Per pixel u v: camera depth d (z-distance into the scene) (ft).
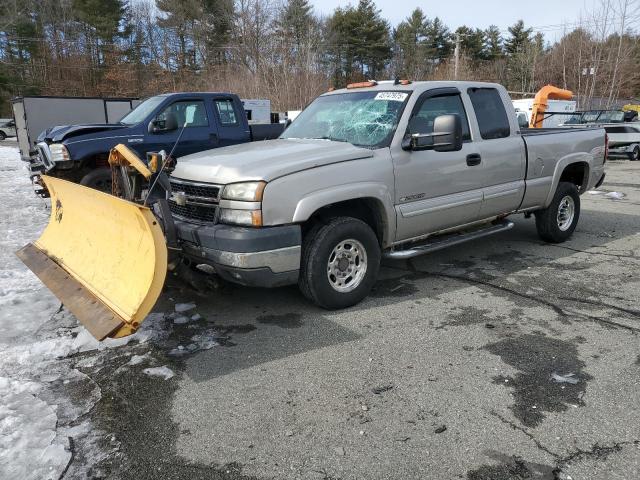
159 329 14.14
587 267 19.56
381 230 15.96
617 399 10.60
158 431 9.73
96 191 12.73
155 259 11.12
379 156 15.31
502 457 8.90
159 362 12.34
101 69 159.22
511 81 181.98
